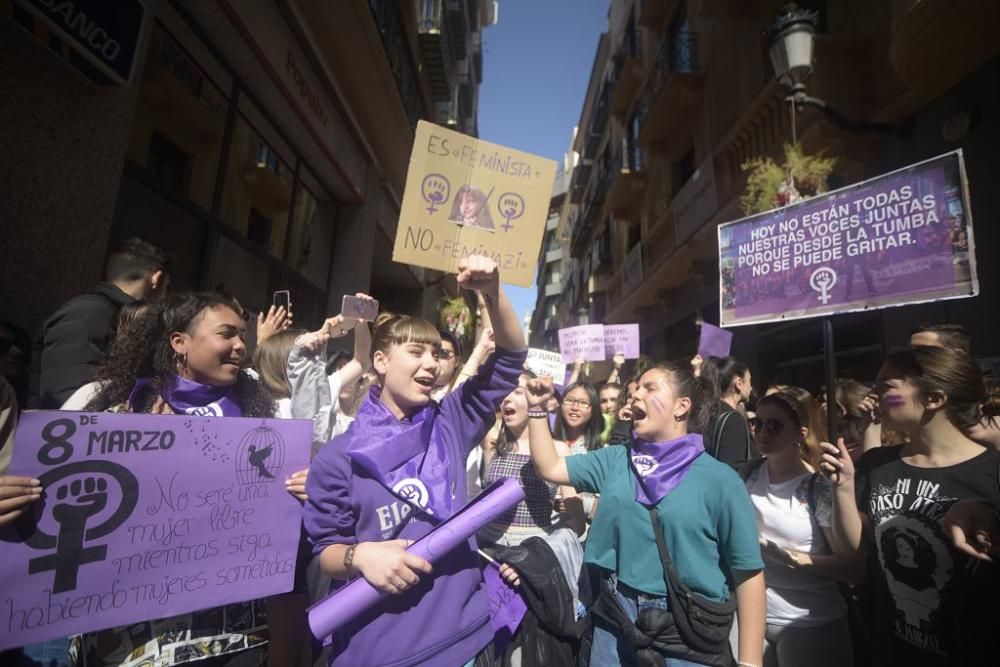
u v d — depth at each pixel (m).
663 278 11.73
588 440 3.71
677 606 1.86
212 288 5.00
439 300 15.09
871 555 2.09
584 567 2.29
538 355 4.61
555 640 2.17
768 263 2.58
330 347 7.59
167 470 1.52
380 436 1.58
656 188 13.41
